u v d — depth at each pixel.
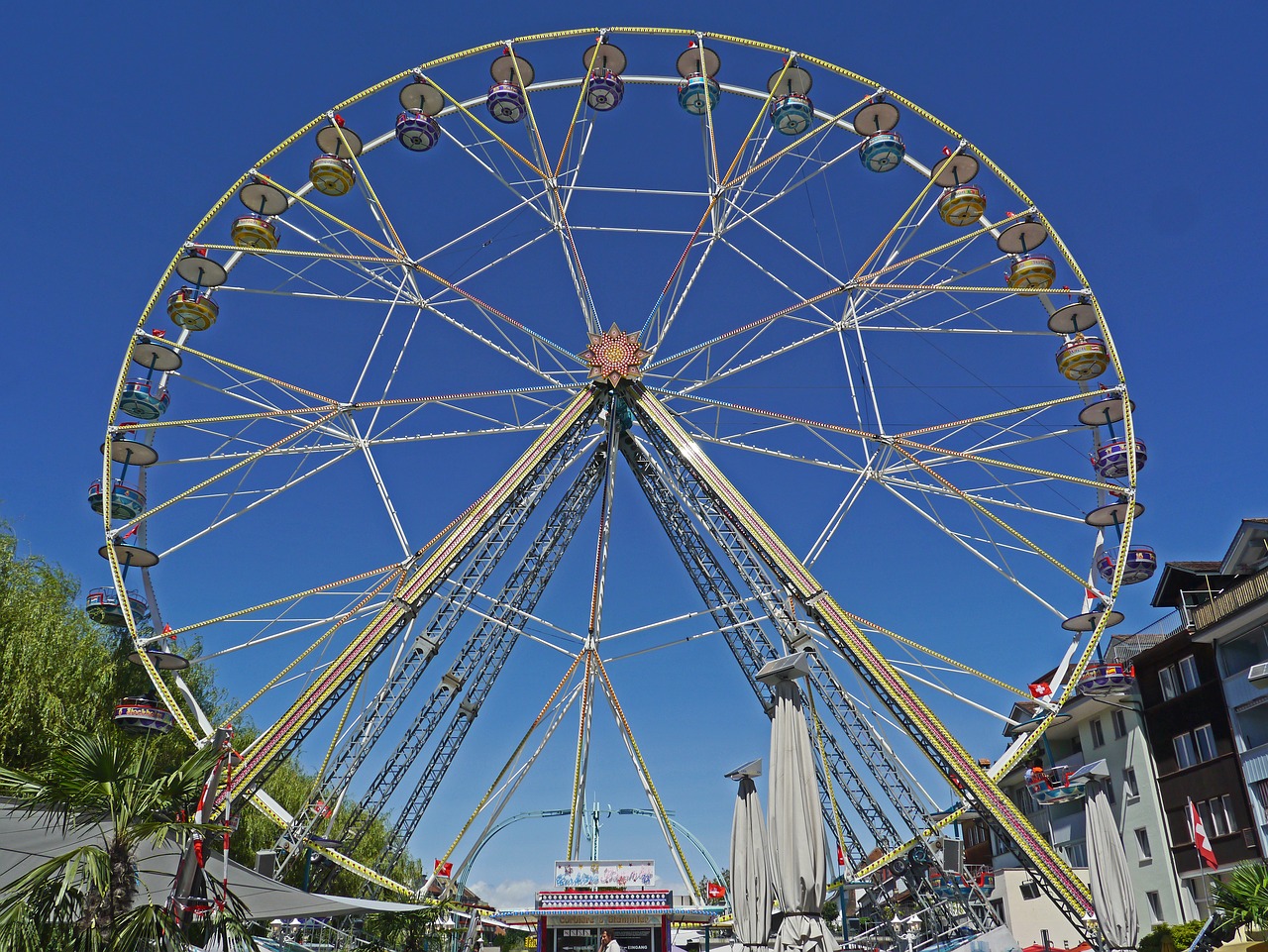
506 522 43.16
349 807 49.88
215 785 16.08
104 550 36.28
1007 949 32.62
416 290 41.34
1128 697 42.38
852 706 41.88
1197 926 35.41
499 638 49.62
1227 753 36.78
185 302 38.53
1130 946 23.00
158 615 38.28
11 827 16.44
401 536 39.03
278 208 41.47
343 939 41.06
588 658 43.78
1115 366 39.44
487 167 40.31
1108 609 37.41
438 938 45.53
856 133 42.88
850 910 43.94
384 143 42.84
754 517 41.84
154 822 14.77
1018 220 40.84
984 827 58.50
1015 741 38.41
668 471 45.00
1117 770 43.34
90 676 34.41
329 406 39.94
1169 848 39.62
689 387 44.22
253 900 26.31
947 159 40.75
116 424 37.53
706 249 42.44
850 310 41.03
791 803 15.06
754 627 46.16
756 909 16.69
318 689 37.69
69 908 13.84
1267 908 20.47
